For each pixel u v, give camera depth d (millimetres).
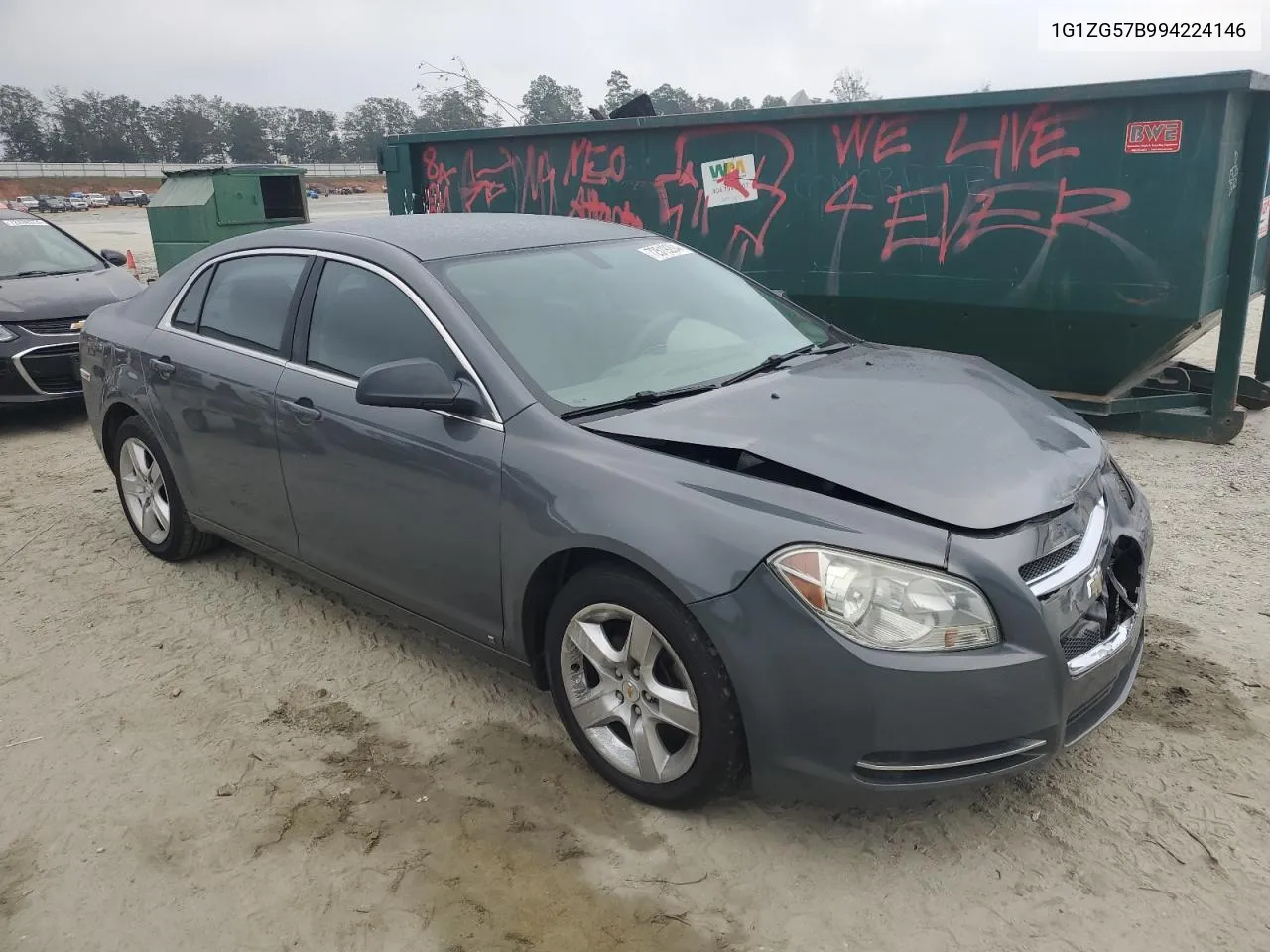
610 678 2863
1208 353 8516
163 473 4500
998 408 3080
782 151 6895
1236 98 5449
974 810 2840
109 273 8586
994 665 2373
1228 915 2438
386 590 3512
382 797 2977
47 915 2566
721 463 2730
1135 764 3014
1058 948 2359
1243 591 4121
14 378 7312
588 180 7918
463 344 3166
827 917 2473
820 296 7016
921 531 2441
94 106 138125
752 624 2467
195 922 2523
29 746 3312
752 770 2594
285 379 3686
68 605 4371
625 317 3514
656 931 2443
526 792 2977
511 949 2400
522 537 2920
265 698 3562
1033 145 5977
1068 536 2596
